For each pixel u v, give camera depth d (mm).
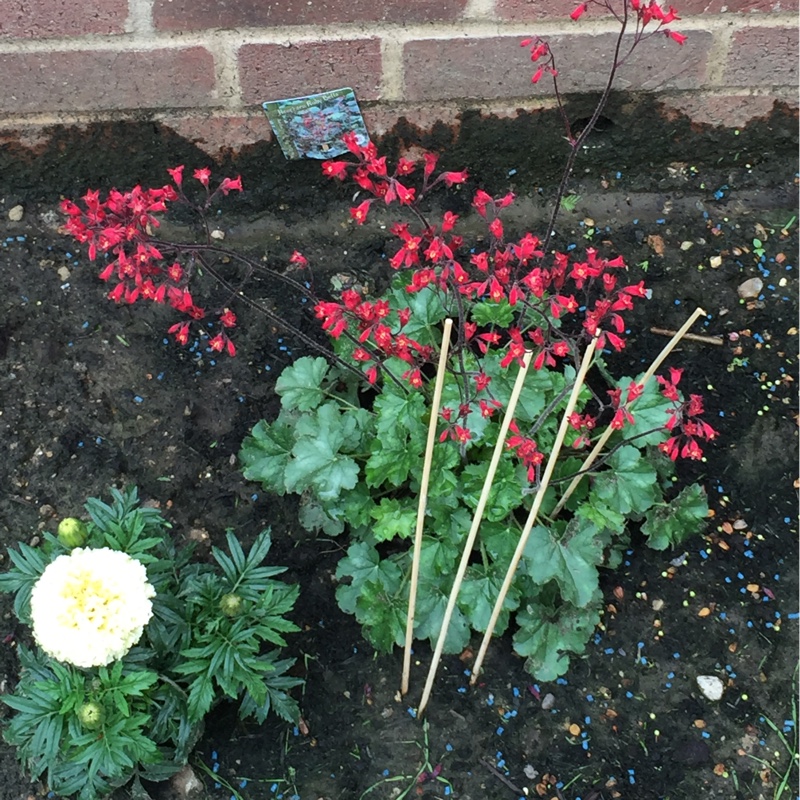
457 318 1968
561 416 1806
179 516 1902
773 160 2289
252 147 2176
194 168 2221
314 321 2107
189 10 1879
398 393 1766
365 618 1678
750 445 1979
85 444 1960
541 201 2277
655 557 1883
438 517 1717
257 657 1688
